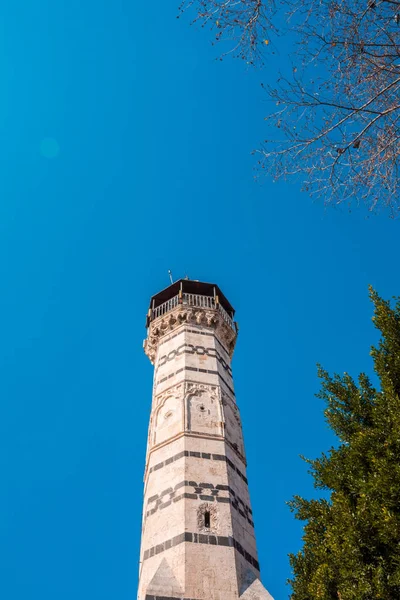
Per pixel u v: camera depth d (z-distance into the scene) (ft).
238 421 104.17
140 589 77.00
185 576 72.59
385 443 53.88
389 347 62.44
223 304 130.21
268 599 72.59
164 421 97.86
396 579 46.57
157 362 112.06
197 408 97.71
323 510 60.13
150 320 122.62
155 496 85.92
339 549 51.90
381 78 40.57
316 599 52.60
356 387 65.67
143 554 79.56
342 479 58.13
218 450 91.45
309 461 64.95
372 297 67.31
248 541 83.56
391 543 48.88
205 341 113.09
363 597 46.98
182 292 126.31
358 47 39.75
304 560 63.52
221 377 107.04
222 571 74.49
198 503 82.23
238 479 91.25
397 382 59.72
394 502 50.08
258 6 40.19
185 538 77.00
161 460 90.84
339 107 41.81
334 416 63.62
